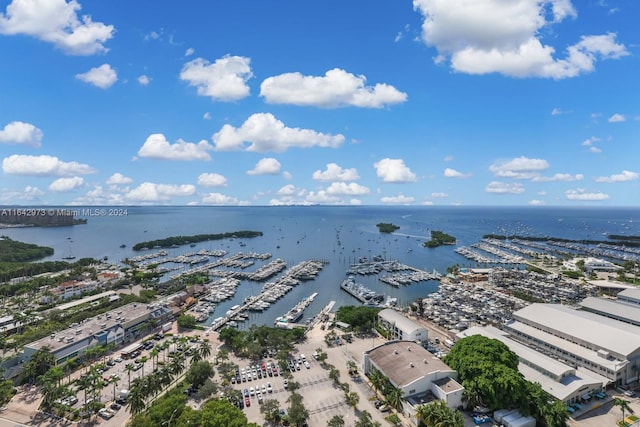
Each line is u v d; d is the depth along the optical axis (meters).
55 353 162.12
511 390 124.44
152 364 171.75
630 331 167.12
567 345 170.88
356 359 176.88
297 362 172.12
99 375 140.62
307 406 136.50
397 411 132.38
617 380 150.38
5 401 136.12
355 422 122.31
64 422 127.25
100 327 193.38
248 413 131.88
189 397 140.75
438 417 112.88
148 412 118.69
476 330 191.50
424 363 144.00
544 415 121.88
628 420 128.50
